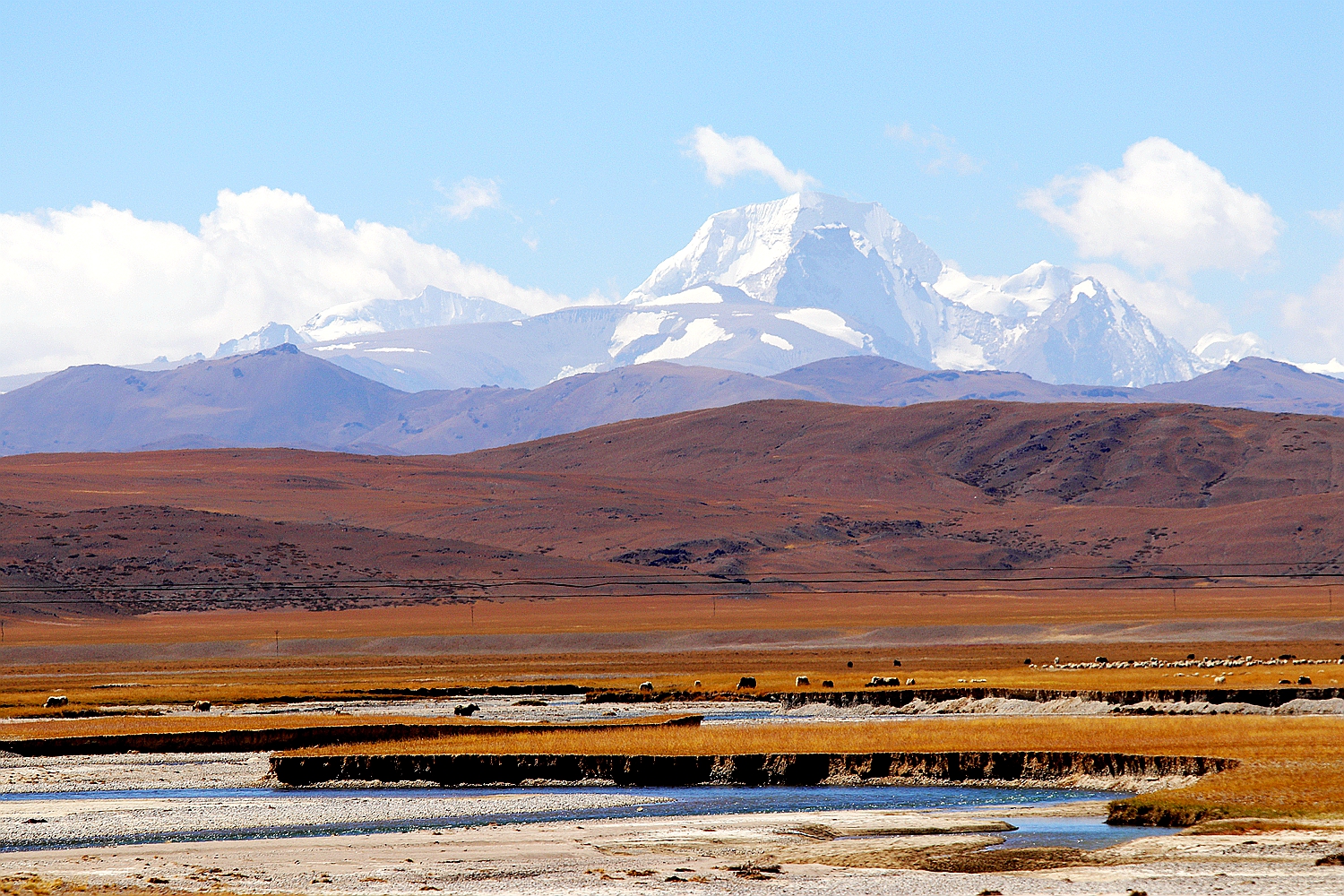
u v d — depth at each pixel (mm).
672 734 141250
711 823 101375
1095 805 105500
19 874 85000
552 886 79750
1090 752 119000
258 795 121938
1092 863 82750
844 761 123500
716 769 124312
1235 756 113938
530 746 133000
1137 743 124125
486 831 99750
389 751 133000
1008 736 132625
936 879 79500
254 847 94812
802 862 85875
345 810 111125
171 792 124250
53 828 104375
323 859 89438
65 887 80125
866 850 88812
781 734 139125
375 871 85062
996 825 97000
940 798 112750
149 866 87562
